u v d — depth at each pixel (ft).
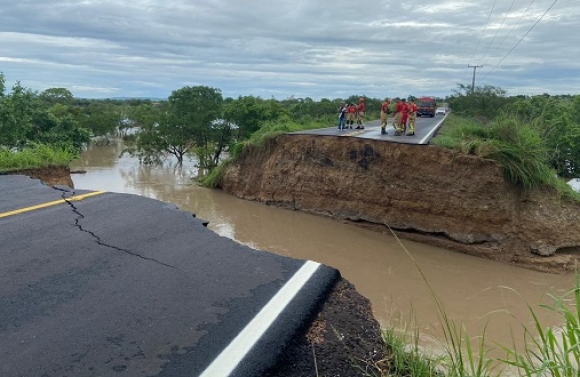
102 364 9.51
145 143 126.21
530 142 46.88
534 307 31.24
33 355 9.80
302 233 52.03
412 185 51.75
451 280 37.65
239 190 74.18
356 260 42.29
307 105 160.35
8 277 13.70
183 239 17.53
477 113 108.47
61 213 20.58
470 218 46.83
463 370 10.20
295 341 10.66
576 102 100.32
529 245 43.75
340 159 60.39
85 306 12.00
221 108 124.06
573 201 45.91
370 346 11.00
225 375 9.23
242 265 14.98
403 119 64.54
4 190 25.08
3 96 93.66
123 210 21.38
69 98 312.50
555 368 8.42
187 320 11.30
